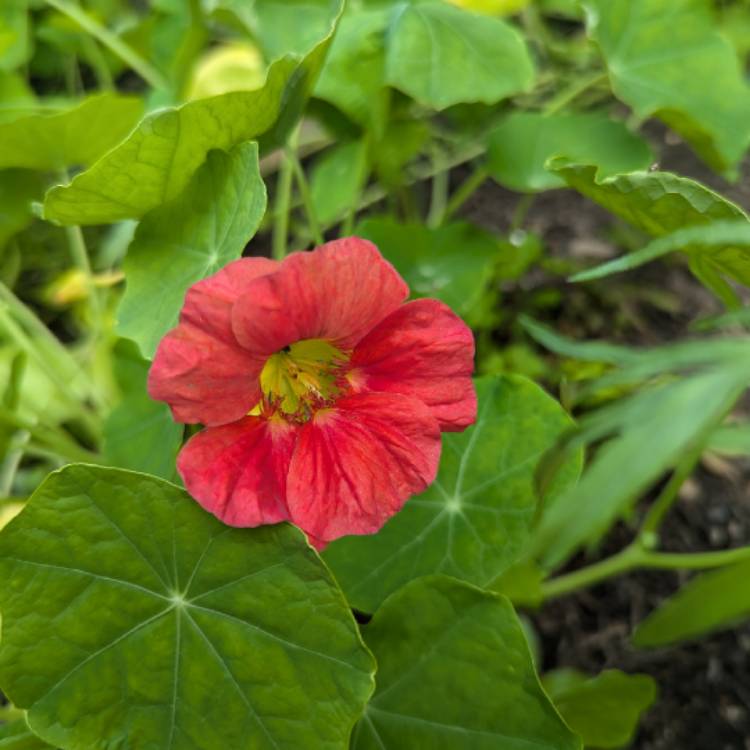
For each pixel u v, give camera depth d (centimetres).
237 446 17
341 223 38
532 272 36
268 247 39
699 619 20
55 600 17
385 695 19
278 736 17
